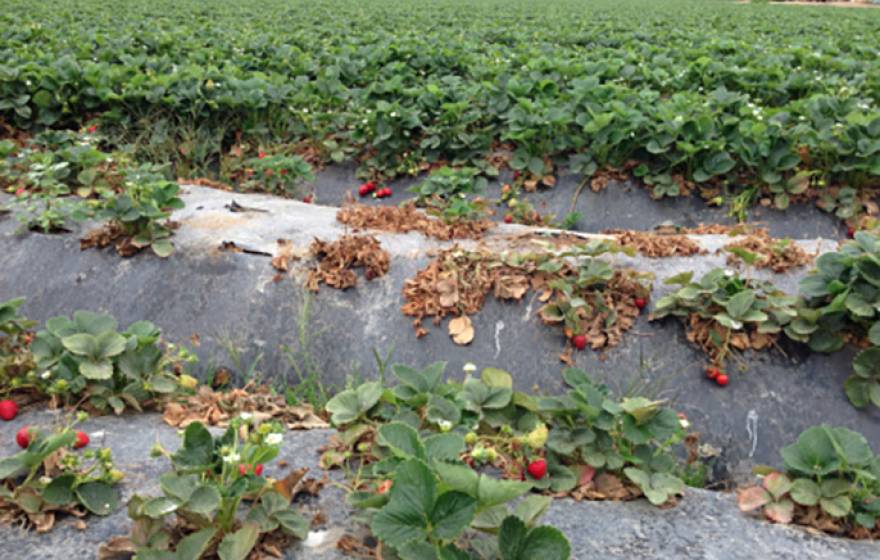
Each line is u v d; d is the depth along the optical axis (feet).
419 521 8.67
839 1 127.34
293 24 56.75
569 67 33.96
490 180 27.81
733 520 11.53
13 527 10.60
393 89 30.12
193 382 15.10
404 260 18.58
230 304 18.22
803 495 11.43
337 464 12.21
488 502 8.85
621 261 18.42
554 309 16.93
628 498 12.09
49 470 11.32
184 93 29.48
